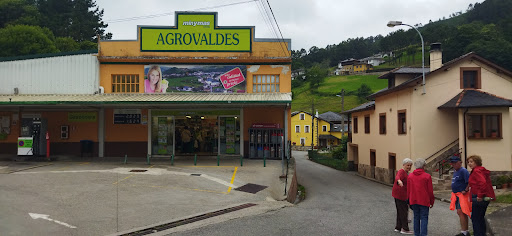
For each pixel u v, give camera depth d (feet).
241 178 43.55
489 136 52.16
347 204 37.22
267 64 61.57
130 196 33.55
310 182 68.54
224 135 62.49
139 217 27.02
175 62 61.36
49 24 183.83
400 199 23.32
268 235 22.67
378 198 43.96
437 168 55.42
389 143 68.33
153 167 50.14
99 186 37.06
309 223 25.96
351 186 62.44
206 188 38.04
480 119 52.70
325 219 27.53
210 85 61.46
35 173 43.57
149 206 30.30
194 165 52.60
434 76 57.72
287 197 36.01
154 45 61.36
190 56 61.36
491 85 58.23
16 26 142.31
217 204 31.73
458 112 54.29
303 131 239.50
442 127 57.31
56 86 60.80
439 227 25.49
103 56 60.90
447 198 43.21
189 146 65.31
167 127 62.44
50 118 62.18
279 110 61.98
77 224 24.91
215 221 26.17
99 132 61.77
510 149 51.90
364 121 86.33
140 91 61.16
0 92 60.75
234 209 30.27
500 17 339.16
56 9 203.51
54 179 39.93
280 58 60.95
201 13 61.46
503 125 51.83
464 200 21.72
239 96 57.11
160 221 26.05
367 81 375.25
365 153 85.46
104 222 25.55
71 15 198.90
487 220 24.22
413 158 57.00
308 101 326.44
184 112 62.44
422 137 57.11
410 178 21.48
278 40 61.52
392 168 68.03
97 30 210.18
